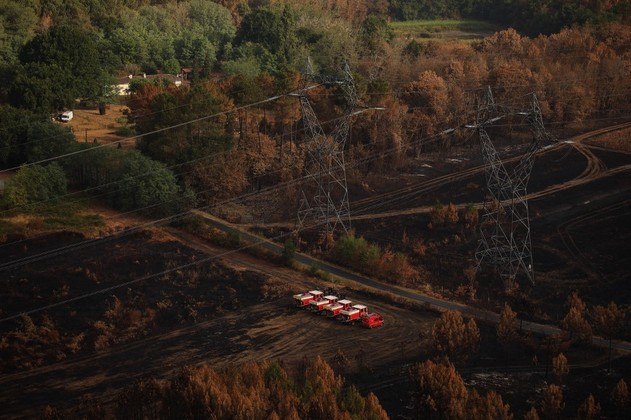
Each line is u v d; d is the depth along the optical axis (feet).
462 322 300.20
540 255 406.82
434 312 345.72
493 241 391.04
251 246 412.36
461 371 290.35
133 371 285.43
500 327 309.42
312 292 346.74
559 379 281.74
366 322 326.44
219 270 380.99
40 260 383.24
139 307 338.13
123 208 454.81
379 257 393.70
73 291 350.84
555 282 378.73
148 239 417.90
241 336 316.19
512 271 386.93
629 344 316.81
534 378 285.84
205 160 475.72
